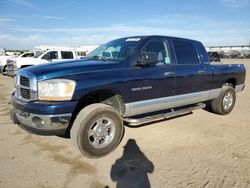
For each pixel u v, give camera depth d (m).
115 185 3.04
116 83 3.88
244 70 6.85
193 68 5.23
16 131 4.89
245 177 3.26
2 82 12.64
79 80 3.55
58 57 14.26
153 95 4.48
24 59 13.59
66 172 3.33
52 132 3.47
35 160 3.66
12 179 3.13
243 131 5.09
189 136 4.75
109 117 3.82
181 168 3.48
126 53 4.33
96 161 3.67
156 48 4.70
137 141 4.46
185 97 5.14
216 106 6.20
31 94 3.54
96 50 5.20
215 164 3.61
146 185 3.05
